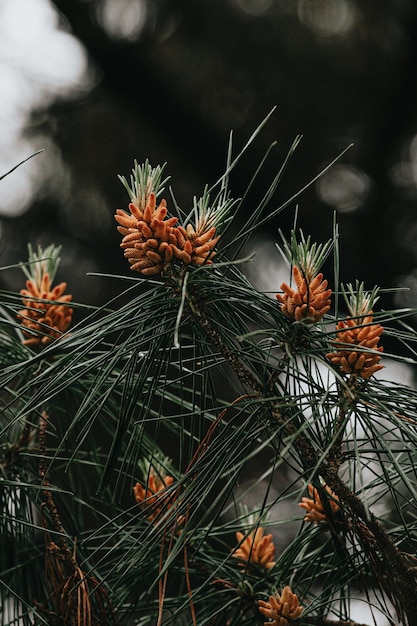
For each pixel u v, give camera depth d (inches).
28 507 39.3
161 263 31.5
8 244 103.0
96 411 31.8
